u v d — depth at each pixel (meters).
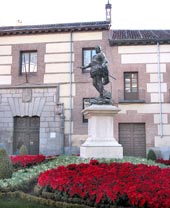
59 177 7.48
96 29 24.45
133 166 8.93
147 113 23.55
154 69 23.97
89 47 24.45
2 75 25.02
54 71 24.47
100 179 7.07
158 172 8.21
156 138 23.23
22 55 25.34
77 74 24.22
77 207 6.29
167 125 23.30
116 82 23.97
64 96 24.14
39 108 24.34
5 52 25.22
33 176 9.94
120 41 24.00
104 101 12.92
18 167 13.89
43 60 24.72
